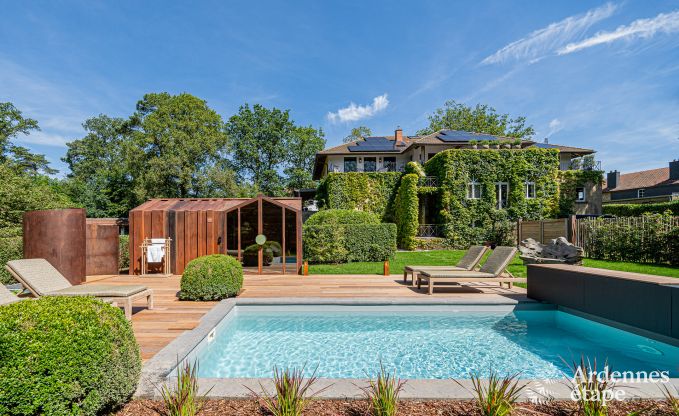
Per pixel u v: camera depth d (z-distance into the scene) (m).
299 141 41.38
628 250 11.61
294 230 18.31
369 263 13.23
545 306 6.65
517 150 20.45
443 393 2.92
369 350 4.99
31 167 28.89
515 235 18.55
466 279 7.34
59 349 2.37
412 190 20.05
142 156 26.41
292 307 6.81
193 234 10.87
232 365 4.44
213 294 6.80
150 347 4.23
